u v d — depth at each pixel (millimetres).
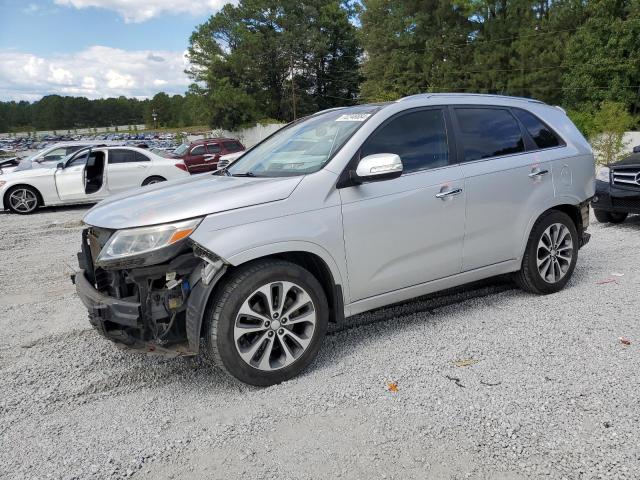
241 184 3627
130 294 3457
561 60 42406
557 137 4891
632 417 2803
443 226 4023
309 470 2535
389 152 3850
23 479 2553
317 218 3459
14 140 98188
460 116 4305
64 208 13461
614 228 7863
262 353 3354
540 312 4371
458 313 4461
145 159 13430
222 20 57469
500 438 2695
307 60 59969
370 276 3729
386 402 3096
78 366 3826
